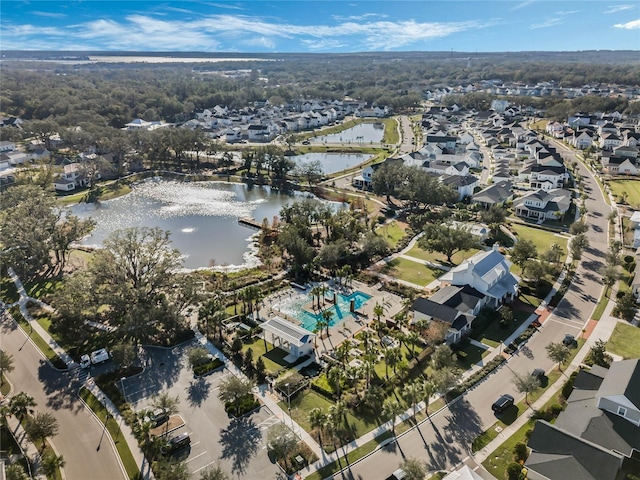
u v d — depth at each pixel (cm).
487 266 10144
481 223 14625
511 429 6594
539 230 14212
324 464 6069
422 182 15738
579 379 7069
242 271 11925
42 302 10344
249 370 7956
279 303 10381
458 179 17475
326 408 7094
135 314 8406
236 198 18225
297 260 11969
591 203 16400
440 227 12469
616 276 10262
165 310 8669
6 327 9425
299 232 13212
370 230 14100
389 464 6050
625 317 9381
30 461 6181
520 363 8075
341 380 7638
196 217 16188
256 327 9194
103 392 7462
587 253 12500
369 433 6594
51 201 13600
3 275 11688
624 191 17462
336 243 12231
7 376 7900
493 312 9525
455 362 7838
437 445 6353
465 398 7256
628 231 13700
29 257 11562
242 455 6225
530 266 10588
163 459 5984
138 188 19325
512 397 7131
